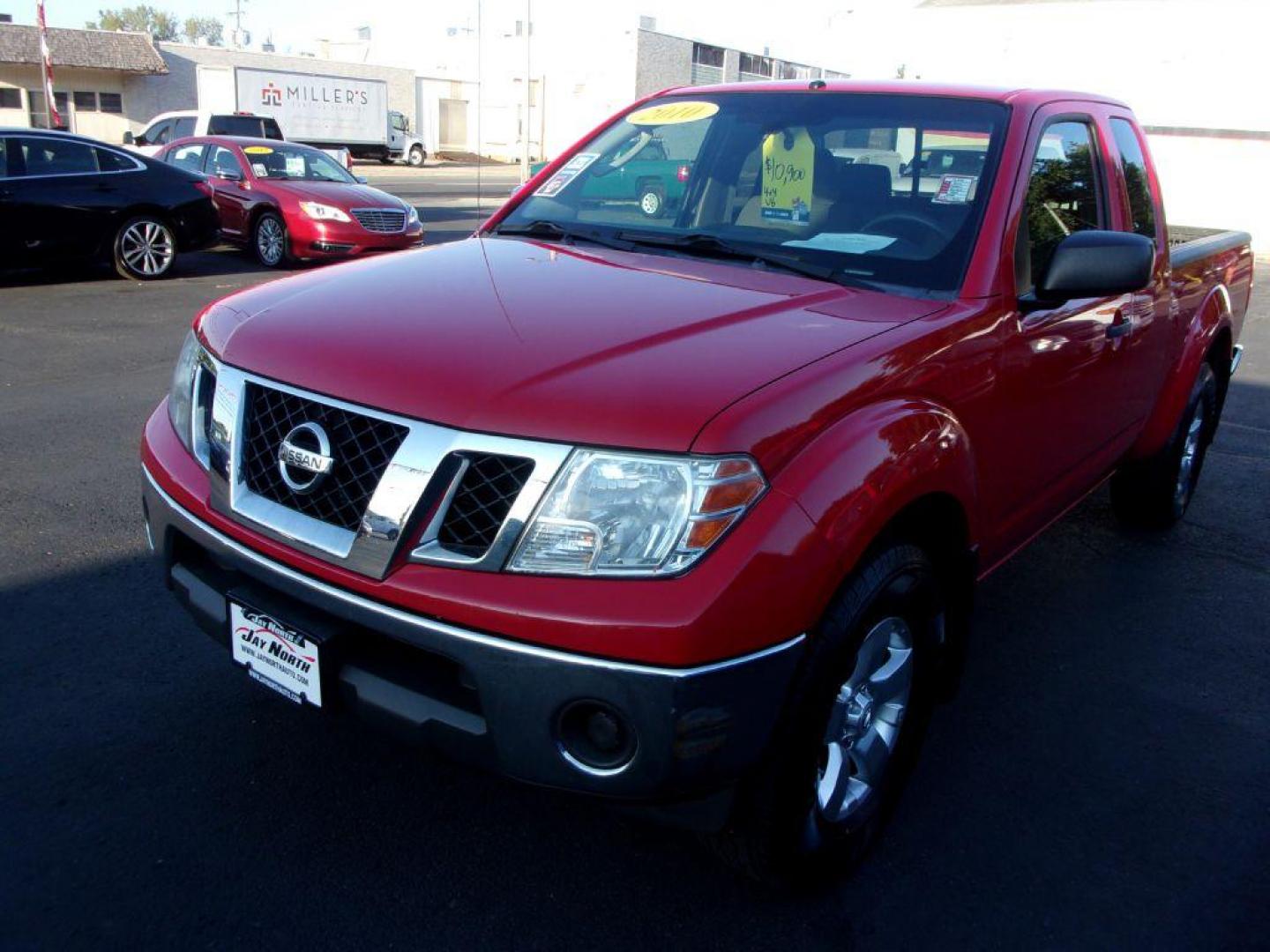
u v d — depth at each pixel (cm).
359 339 244
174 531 265
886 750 271
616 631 202
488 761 218
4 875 254
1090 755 339
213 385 264
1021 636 418
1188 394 480
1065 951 255
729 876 271
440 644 212
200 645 365
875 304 284
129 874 258
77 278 1168
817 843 252
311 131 3628
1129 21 2698
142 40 4122
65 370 744
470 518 215
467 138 5272
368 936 244
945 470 255
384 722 227
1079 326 340
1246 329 1261
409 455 217
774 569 209
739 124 369
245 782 295
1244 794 323
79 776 292
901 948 252
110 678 341
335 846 272
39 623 373
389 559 218
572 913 255
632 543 207
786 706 223
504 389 219
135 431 605
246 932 243
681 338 244
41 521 465
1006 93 353
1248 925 267
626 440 209
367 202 1329
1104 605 452
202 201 1206
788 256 319
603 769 212
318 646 228
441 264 311
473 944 244
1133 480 512
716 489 207
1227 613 451
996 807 309
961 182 321
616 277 296
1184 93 2600
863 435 233
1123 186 407
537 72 4825
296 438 234
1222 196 2222
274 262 1323
